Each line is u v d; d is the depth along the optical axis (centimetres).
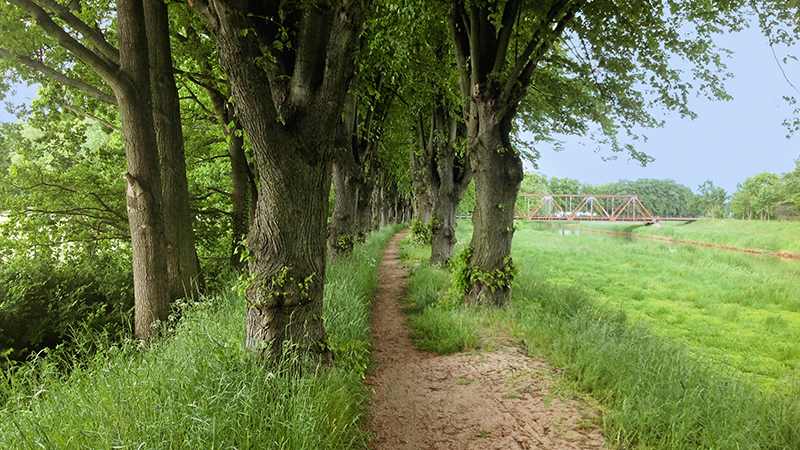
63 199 842
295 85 346
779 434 302
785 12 631
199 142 1067
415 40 871
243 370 310
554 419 347
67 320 597
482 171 728
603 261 1700
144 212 544
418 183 1709
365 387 393
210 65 890
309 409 276
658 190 13988
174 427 240
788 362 538
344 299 604
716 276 1341
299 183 356
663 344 521
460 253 764
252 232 369
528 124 1185
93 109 853
